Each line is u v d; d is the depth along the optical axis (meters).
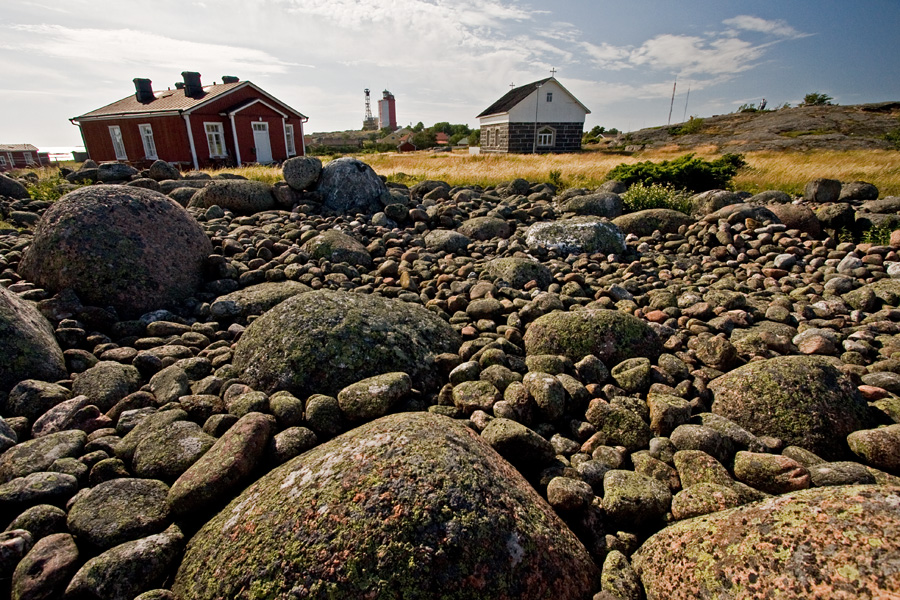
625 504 2.11
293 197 8.58
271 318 3.38
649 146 39.78
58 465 2.25
